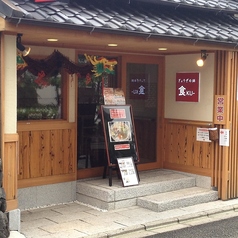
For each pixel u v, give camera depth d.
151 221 6.85
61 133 7.84
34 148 7.49
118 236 6.31
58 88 7.95
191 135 8.73
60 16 5.79
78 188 7.95
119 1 7.58
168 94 9.20
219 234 6.48
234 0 9.38
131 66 8.90
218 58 8.19
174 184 8.25
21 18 5.32
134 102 9.01
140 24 6.70
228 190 8.26
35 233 6.23
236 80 8.22
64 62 7.55
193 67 8.67
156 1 7.44
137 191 7.70
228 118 8.09
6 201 5.91
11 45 5.87
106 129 7.85
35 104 7.67
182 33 6.86
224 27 8.17
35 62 7.25
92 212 7.29
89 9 6.73
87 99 8.37
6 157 5.92
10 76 5.91
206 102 8.44
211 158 8.34
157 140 9.37
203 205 7.88
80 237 6.09
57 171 7.79
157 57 9.20
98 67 8.04
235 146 8.32
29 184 7.43
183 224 6.96
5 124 5.90
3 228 5.58
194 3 7.90
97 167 8.51
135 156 8.09
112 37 6.37
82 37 6.11
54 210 7.40
